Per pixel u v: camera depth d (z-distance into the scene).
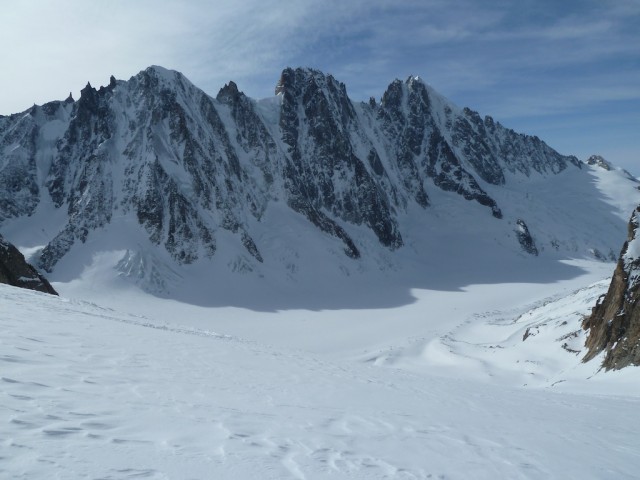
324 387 13.98
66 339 12.69
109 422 6.47
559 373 39.81
